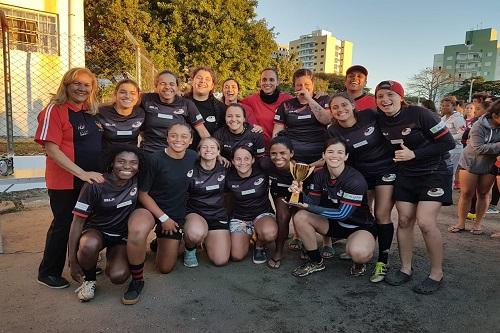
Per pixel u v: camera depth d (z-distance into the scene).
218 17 15.94
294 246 3.89
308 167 3.22
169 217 3.04
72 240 2.63
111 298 2.75
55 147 2.67
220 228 3.41
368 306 2.73
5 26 5.70
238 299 2.79
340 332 2.40
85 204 2.61
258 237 3.37
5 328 2.33
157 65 14.28
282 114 3.93
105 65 11.70
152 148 3.55
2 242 3.73
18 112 8.63
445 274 3.30
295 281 3.12
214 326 2.43
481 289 3.02
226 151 3.77
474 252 3.88
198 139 3.81
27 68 8.71
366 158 3.23
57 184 2.77
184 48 15.49
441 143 2.83
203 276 3.16
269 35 18.41
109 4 12.47
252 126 3.86
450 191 2.95
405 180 3.04
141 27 13.62
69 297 2.75
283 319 2.53
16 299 2.69
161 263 3.12
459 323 2.52
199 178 3.29
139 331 2.35
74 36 8.88
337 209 3.14
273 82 4.23
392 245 4.03
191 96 4.00
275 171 3.52
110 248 2.92
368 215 3.29
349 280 3.17
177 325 2.42
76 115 2.80
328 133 3.44
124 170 2.67
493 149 4.13
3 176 3.81
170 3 15.17
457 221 5.15
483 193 4.41
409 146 2.96
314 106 3.58
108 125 3.25
